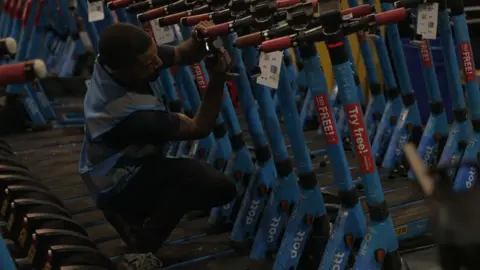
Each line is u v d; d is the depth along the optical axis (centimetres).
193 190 259
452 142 324
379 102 430
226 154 329
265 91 258
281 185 272
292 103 241
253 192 293
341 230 228
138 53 229
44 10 610
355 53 518
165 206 259
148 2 302
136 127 231
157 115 233
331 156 221
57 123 545
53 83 578
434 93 365
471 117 308
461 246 125
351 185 226
